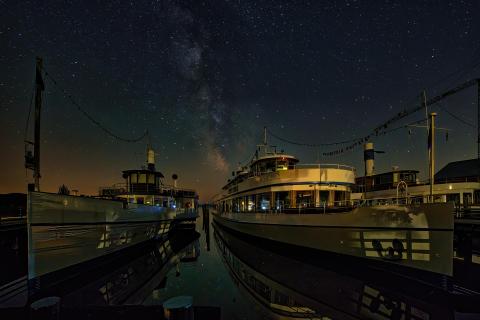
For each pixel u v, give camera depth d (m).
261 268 14.30
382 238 11.10
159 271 14.34
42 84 11.33
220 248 22.38
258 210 20.39
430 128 14.08
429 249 9.70
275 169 20.53
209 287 11.59
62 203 10.61
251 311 8.88
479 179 24.09
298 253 15.31
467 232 12.07
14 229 13.09
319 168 17.28
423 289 9.69
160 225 22.11
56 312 3.66
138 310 5.12
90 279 12.04
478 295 8.94
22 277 11.46
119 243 14.98
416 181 28.67
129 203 16.19
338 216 12.88
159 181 30.50
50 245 10.01
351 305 8.76
